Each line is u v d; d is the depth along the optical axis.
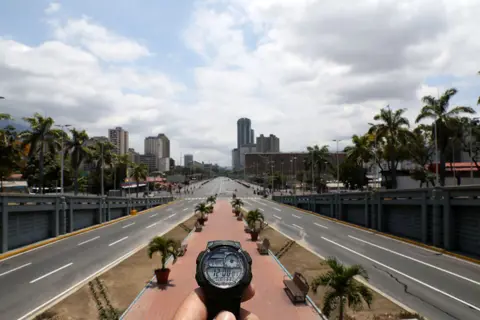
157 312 14.53
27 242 29.39
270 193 123.50
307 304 15.57
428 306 15.34
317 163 99.06
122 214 54.94
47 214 32.84
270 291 17.39
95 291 17.30
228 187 177.50
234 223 44.62
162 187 166.75
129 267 22.12
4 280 19.59
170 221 47.78
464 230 25.47
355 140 66.38
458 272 20.62
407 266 22.25
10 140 52.84
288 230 39.31
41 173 54.41
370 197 39.41
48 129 53.88
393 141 51.91
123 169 103.56
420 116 47.31
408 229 32.91
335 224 44.88
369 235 35.53
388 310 14.59
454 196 25.88
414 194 30.89
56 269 21.98
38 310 15.19
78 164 61.75
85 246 29.66
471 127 52.16
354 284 12.13
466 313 14.53
